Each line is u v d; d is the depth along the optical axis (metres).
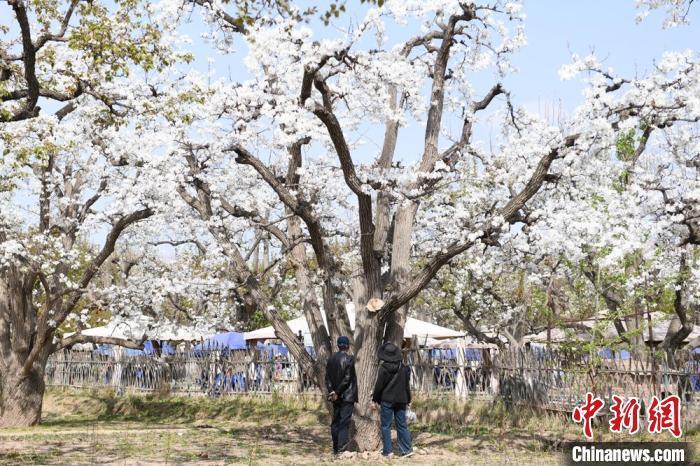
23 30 12.12
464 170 17.17
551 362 19.61
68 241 21.77
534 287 21.28
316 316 16.17
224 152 14.70
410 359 23.69
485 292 27.78
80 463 12.12
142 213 19.52
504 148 16.61
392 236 17.06
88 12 13.50
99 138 18.58
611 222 15.88
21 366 22.28
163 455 13.52
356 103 13.34
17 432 19.00
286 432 19.00
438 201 18.81
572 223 15.71
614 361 19.08
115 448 14.57
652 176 16.67
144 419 24.44
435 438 17.11
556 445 15.66
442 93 15.91
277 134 13.95
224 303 28.62
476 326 33.25
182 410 24.77
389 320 15.62
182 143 14.84
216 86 13.86
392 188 14.35
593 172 15.45
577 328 20.67
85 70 14.94
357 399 14.40
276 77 13.55
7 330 22.64
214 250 16.47
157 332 22.98
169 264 26.16
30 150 14.88
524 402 19.97
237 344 30.45
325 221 18.55
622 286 18.75
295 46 12.52
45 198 21.39
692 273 18.08
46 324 21.44
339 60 12.79
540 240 15.65
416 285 14.41
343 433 14.12
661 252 17.77
